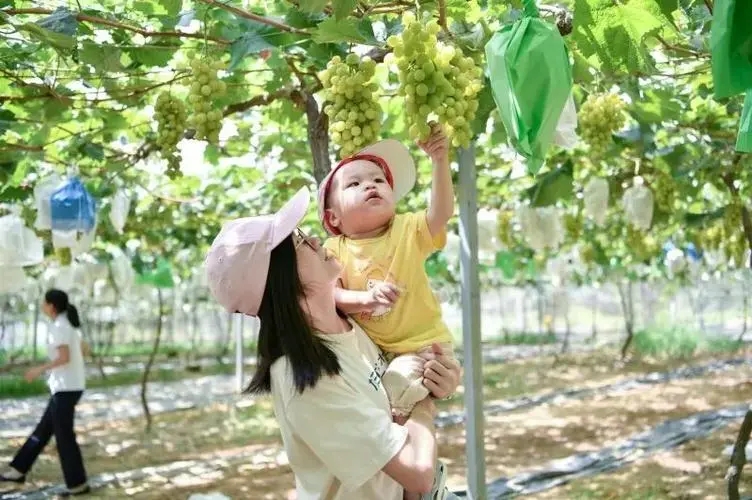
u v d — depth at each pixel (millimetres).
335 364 2021
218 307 21562
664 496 5949
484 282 21625
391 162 2406
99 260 10273
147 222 8133
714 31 1521
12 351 19594
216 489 6969
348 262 2248
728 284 20172
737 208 6121
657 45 3352
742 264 8156
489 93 3129
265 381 2148
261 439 9461
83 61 3223
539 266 14961
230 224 2137
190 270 14469
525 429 9336
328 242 2336
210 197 8664
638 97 4145
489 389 13273
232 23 3234
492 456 7871
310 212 8383
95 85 3955
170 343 23594
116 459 8516
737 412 9250
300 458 2111
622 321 29109
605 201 5566
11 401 14172
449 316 27469
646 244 8969
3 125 3889
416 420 2125
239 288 2049
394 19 3008
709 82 4410
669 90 4145
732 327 26938
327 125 3701
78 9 2994
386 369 2186
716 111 5273
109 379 17078
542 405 11281
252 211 9500
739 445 4215
